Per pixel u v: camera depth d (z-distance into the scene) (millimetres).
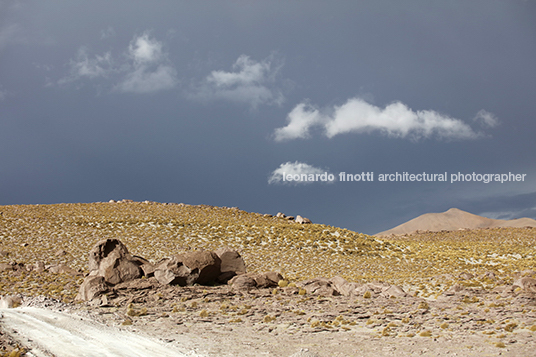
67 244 56812
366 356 12453
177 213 86875
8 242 56594
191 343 13562
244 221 84250
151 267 25094
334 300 22891
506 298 22359
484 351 12734
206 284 25781
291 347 13391
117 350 12398
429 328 16234
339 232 76438
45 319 16328
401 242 80250
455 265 52906
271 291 24516
